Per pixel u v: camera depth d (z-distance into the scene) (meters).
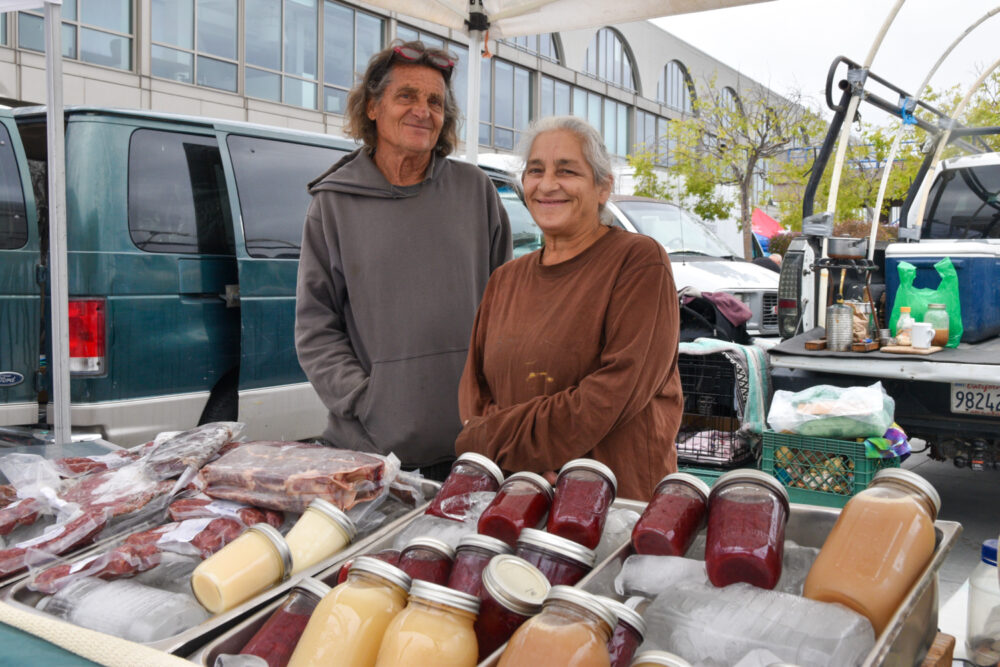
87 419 3.77
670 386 1.98
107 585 1.25
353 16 17.73
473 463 1.49
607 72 27.16
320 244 2.42
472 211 2.51
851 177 16.72
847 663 0.95
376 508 1.56
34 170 4.30
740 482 1.23
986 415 3.92
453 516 1.39
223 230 4.32
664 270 1.82
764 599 1.05
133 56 14.20
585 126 1.89
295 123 16.75
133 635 1.12
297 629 1.10
